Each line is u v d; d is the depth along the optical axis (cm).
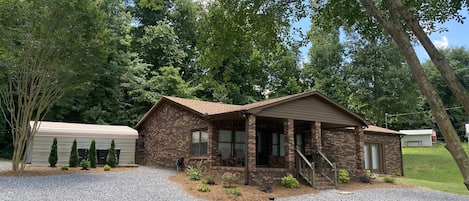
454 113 4806
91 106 2764
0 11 1387
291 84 3419
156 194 1153
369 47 3272
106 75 2739
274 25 910
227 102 3016
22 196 1023
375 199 1258
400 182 1805
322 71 3572
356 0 849
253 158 1423
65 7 1433
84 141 1967
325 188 1446
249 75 3159
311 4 918
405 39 494
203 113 1631
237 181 1428
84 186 1230
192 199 1106
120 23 2941
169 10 3438
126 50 3061
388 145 2308
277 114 1518
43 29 1430
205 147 1689
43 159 1844
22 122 1525
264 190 1305
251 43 940
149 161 2175
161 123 2106
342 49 3531
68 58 1502
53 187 1186
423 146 4122
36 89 1541
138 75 2988
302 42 967
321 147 1780
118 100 2831
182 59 3291
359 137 1788
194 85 3177
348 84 3412
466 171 405
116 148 2045
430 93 450
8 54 1445
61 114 2661
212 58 924
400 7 516
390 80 3212
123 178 1467
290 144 1535
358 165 1761
